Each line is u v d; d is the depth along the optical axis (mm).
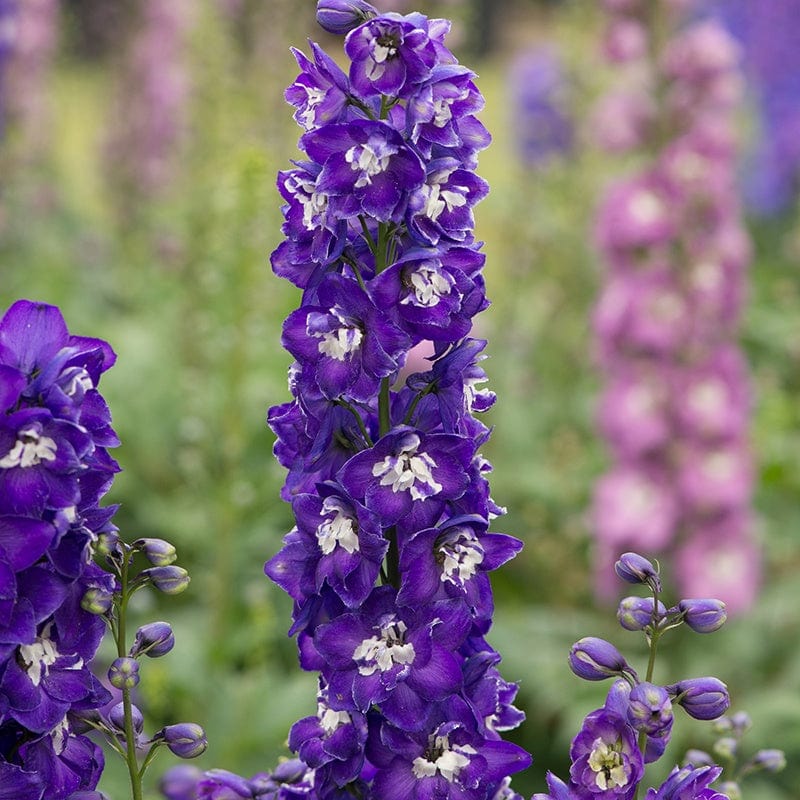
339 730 3145
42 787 2973
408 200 2982
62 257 15023
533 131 12766
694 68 9008
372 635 3105
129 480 9914
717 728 4105
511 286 11953
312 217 3041
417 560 3057
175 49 15383
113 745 3258
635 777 2998
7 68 13453
